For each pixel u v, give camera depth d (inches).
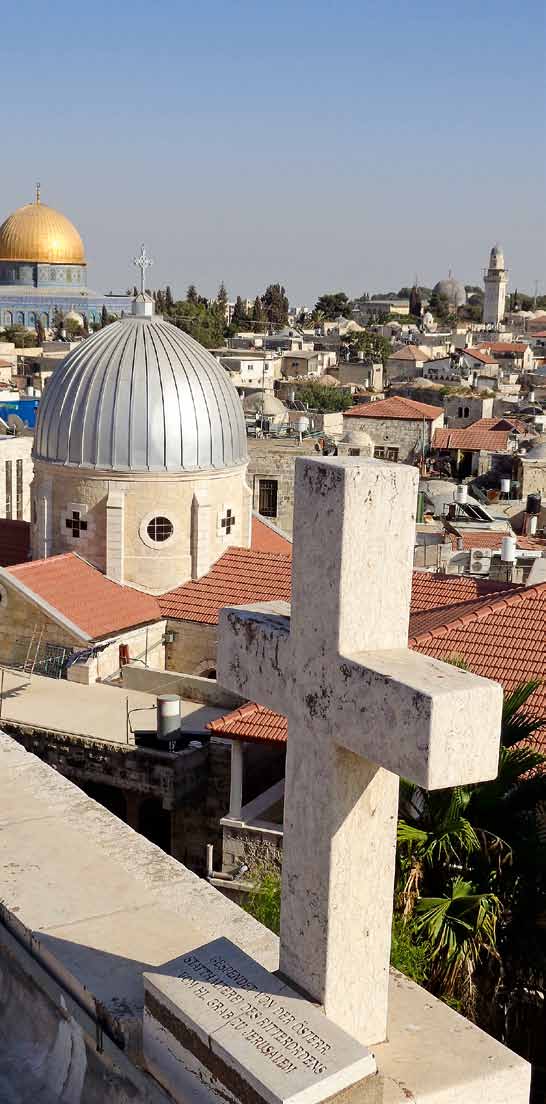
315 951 332.8
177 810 1326.3
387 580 313.7
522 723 728.3
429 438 3784.5
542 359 7032.5
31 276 7381.9
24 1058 388.2
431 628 1178.0
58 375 1632.6
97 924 400.5
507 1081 333.7
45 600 1515.7
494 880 640.4
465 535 2358.5
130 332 1628.9
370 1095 289.3
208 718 1401.3
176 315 7573.8
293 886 339.0
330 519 307.0
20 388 4426.7
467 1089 325.4
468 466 3740.2
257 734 1101.1
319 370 5935.0
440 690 279.4
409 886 618.8
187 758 1279.5
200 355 1644.9
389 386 5629.9
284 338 7160.4
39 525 1649.9
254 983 325.4
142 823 1353.3
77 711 1405.0
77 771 1326.3
